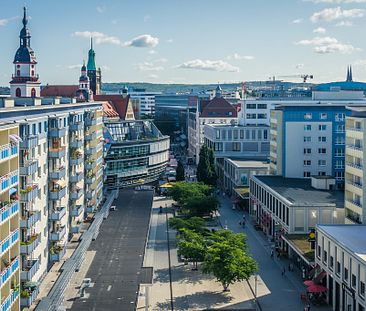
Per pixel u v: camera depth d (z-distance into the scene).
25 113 83.75
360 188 101.38
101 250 116.88
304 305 90.19
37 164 86.06
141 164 199.50
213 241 106.94
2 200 67.69
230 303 91.06
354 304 80.25
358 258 78.25
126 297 89.38
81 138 127.19
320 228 94.69
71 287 94.12
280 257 116.38
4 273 64.75
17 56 159.88
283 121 157.12
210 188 167.25
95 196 144.25
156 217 157.38
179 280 102.75
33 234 86.12
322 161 156.88
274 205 129.88
